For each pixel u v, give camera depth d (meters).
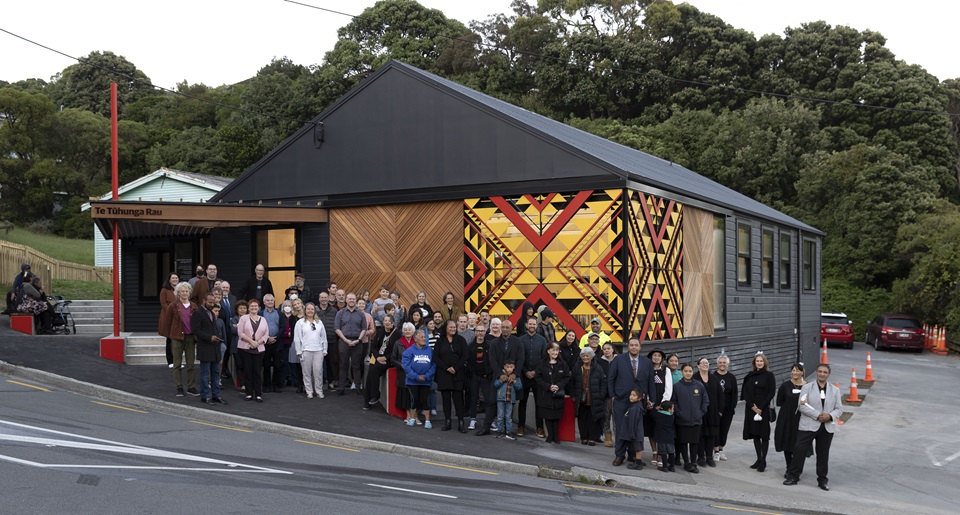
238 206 19.12
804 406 13.22
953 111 63.41
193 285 17.78
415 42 61.41
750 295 24.56
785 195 54.81
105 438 11.38
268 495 8.82
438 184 19.12
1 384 15.34
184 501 8.21
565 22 66.75
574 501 10.57
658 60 63.25
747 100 61.62
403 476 11.07
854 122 58.12
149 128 69.62
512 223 18.06
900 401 23.00
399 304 17.80
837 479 14.02
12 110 56.66
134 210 17.83
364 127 20.30
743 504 11.91
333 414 15.19
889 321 38.12
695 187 22.64
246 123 58.91
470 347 15.48
